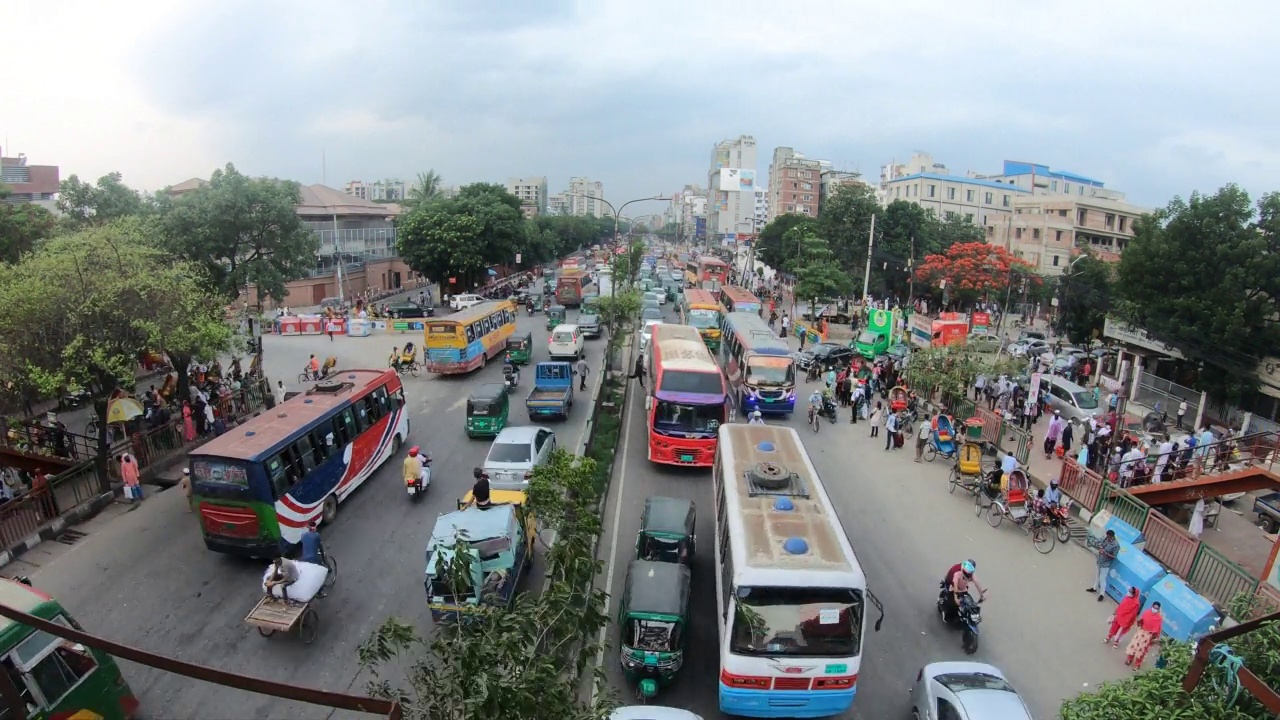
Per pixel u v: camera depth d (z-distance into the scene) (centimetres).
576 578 836
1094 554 1722
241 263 3553
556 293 5881
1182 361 3133
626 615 1159
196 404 2348
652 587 1223
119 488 1925
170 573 1537
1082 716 754
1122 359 3359
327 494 1767
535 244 8100
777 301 6269
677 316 5516
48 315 1738
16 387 1803
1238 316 2561
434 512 1859
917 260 5922
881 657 1297
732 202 14450
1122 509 1755
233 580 1512
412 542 1689
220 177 3475
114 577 1517
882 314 3862
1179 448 2052
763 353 2844
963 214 8012
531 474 1399
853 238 6256
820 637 1038
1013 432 2448
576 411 2786
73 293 1764
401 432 2320
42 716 933
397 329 4575
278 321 4562
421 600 1445
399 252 6028
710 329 4131
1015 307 6234
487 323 3650
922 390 2959
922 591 1528
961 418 2638
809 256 5772
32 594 976
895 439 2494
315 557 1398
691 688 1196
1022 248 6744
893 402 2684
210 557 1608
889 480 2197
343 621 1368
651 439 2194
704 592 1493
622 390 3191
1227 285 2620
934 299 6062
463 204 6091
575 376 3403
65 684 968
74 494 1827
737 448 1526
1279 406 2722
